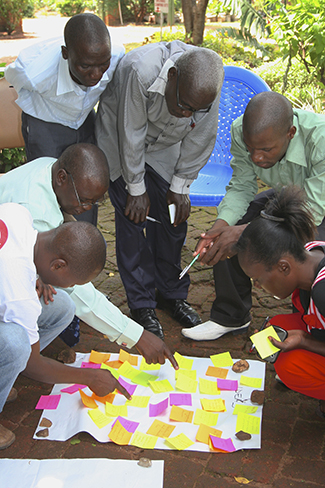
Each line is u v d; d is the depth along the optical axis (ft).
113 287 10.82
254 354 8.65
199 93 7.06
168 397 7.51
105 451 6.57
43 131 8.71
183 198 8.93
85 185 6.71
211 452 6.54
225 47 28.50
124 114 7.96
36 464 6.23
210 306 10.13
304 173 8.09
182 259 11.87
